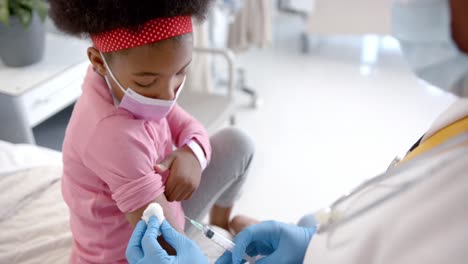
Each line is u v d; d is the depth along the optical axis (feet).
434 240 1.22
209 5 2.56
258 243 2.68
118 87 2.54
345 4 8.99
